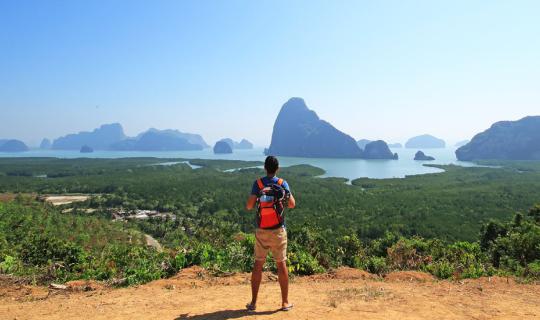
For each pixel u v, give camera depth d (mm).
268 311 4980
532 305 5609
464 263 9930
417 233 50000
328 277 7859
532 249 15898
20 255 11930
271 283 7082
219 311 4996
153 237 56031
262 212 4910
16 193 96750
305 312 4938
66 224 44469
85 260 10258
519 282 7602
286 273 5004
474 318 4895
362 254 13539
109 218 67688
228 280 7199
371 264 9977
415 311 5086
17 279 7184
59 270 8188
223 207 76500
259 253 4988
